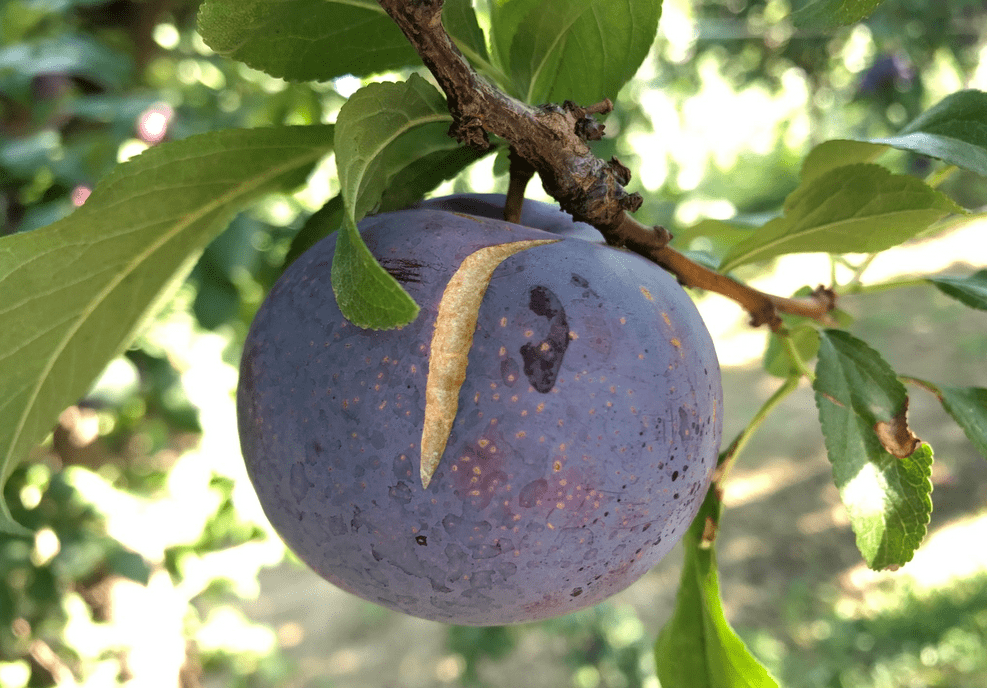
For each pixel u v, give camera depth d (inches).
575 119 5.6
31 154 13.8
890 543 6.1
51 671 19.4
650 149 26.2
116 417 20.2
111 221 6.0
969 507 39.2
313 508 5.3
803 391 53.3
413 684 35.5
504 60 6.1
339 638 38.9
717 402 5.7
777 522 42.3
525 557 5.2
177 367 18.0
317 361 5.2
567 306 5.2
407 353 5.1
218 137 6.0
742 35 42.3
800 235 6.6
